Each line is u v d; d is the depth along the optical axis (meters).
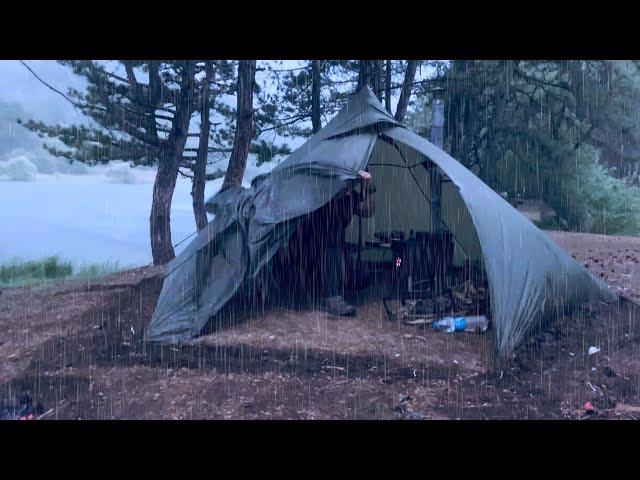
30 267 11.71
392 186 8.71
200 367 5.55
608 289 7.39
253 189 7.34
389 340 6.30
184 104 13.16
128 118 13.23
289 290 7.59
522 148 18.08
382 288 8.22
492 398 4.92
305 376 5.34
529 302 6.07
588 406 4.71
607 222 17.89
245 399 4.86
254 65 11.73
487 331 6.55
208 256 6.93
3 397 5.00
